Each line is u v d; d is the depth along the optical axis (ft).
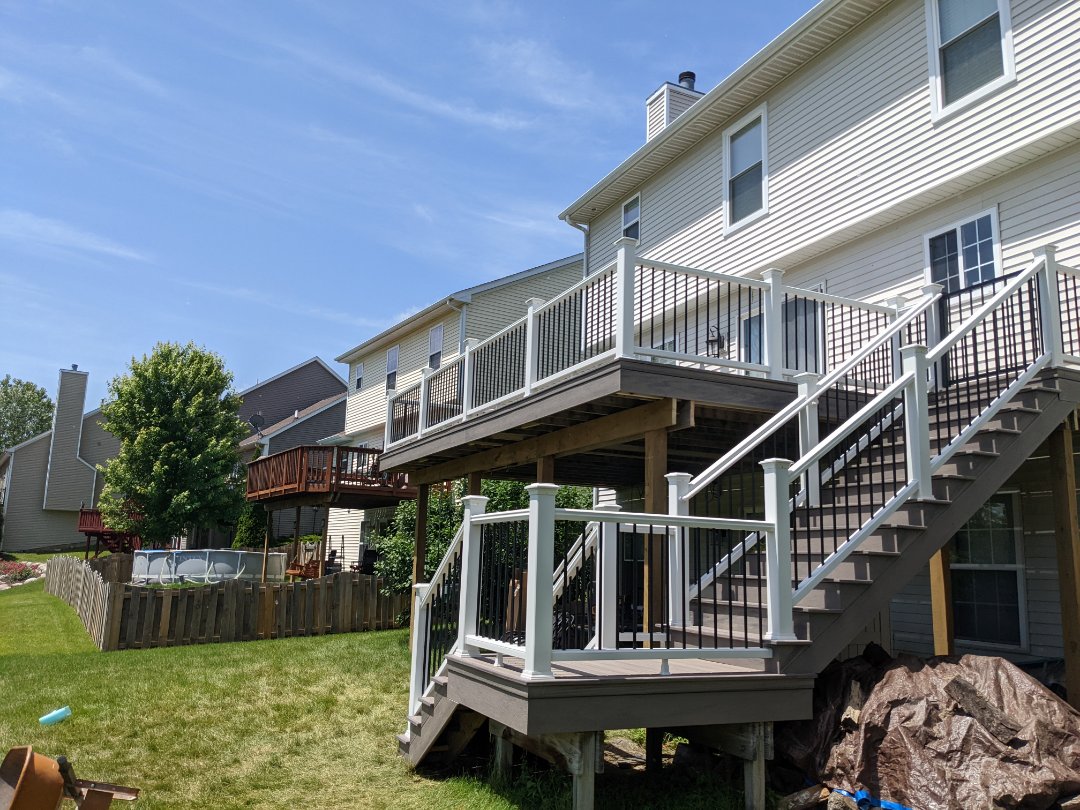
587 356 29.48
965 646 27.76
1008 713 14.26
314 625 46.91
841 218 34.24
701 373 23.89
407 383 83.76
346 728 24.53
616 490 50.21
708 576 20.85
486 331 75.15
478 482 36.78
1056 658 24.82
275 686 30.17
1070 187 26.11
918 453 18.71
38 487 127.34
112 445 135.64
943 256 30.42
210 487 89.56
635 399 24.14
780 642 15.75
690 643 18.33
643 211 48.93
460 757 21.01
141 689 29.43
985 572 27.48
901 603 30.14
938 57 30.37
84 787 11.16
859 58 34.24
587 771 14.37
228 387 96.37
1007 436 19.90
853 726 15.08
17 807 10.11
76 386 131.44
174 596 42.75
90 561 66.64
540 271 78.95
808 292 26.78
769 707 15.39
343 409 116.26
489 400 33.94
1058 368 21.36
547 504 14.44
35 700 27.55
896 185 31.73
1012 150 27.17
